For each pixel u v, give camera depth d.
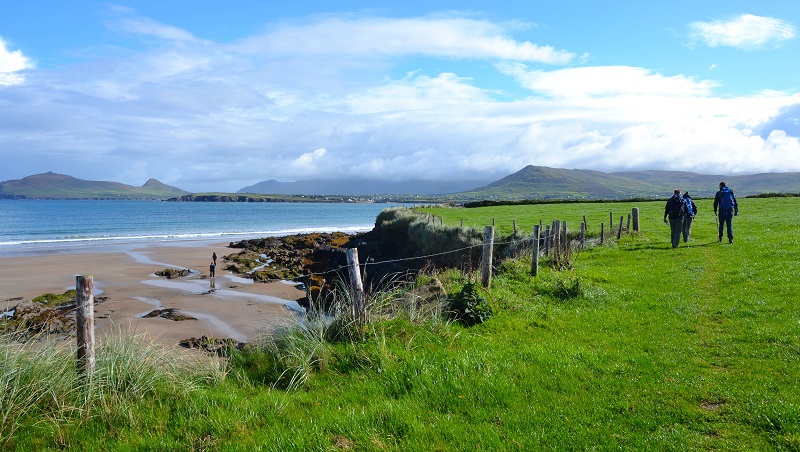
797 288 12.12
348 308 8.87
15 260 42.59
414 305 9.88
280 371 7.79
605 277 15.36
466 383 6.88
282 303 26.19
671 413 6.20
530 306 11.50
